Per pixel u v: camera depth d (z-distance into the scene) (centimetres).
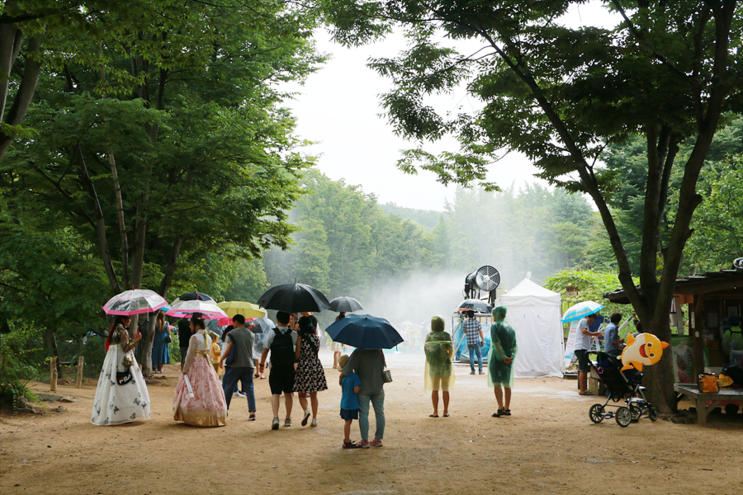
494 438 821
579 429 895
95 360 1869
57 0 600
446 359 1027
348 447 751
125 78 1078
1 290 1484
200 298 1370
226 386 1005
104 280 1523
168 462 670
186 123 1565
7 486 566
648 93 949
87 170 1542
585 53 934
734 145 3097
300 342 922
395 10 1033
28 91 791
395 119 1152
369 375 762
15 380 1010
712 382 945
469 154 1281
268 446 763
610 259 3925
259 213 1650
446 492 549
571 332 1927
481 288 2311
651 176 1088
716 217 2547
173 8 812
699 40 978
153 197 1530
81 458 688
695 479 593
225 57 1714
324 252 6519
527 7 985
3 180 1448
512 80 1129
